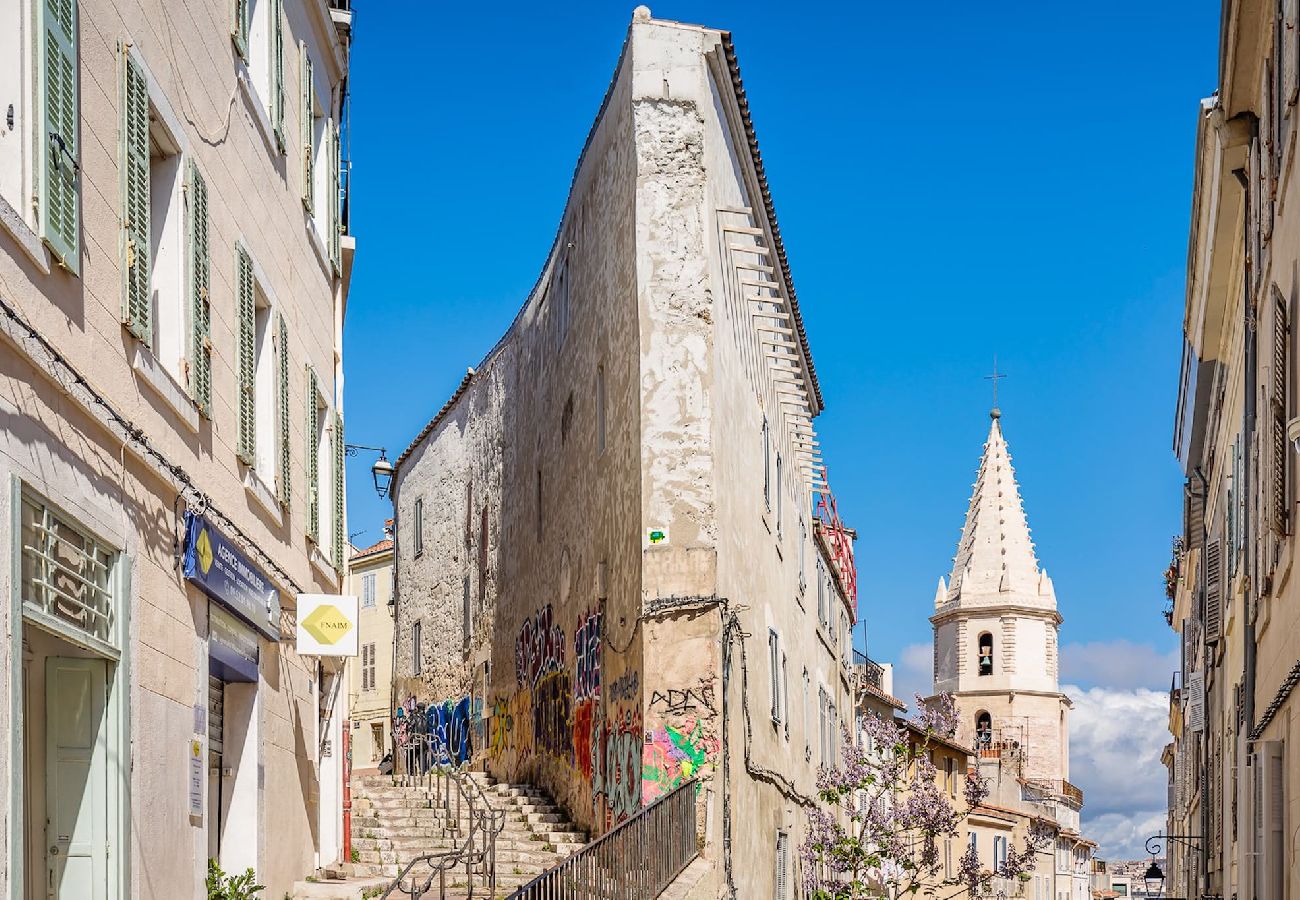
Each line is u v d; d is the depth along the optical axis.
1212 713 23.66
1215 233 16.95
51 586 9.41
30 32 9.02
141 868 10.98
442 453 41.56
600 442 23.12
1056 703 94.75
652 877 15.94
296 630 16.72
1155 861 33.72
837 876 28.94
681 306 20.59
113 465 10.62
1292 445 12.23
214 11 13.70
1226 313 18.77
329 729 20.41
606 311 22.80
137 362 11.02
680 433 20.28
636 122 21.06
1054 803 76.00
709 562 19.89
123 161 10.71
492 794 26.08
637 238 20.80
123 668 10.66
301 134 18.27
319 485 19.77
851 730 41.47
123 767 10.58
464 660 37.41
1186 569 30.89
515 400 32.47
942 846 49.91
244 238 14.83
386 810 23.92
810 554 32.84
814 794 30.89
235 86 14.51
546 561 27.69
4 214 8.50
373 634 56.53
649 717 19.50
